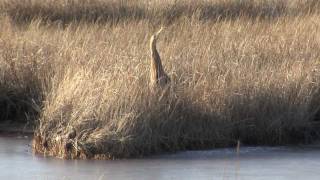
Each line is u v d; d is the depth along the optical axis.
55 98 35.50
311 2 59.69
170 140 33.75
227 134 34.88
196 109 34.72
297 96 36.44
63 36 46.59
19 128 38.53
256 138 35.41
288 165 31.55
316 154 33.59
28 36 46.62
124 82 34.53
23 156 33.16
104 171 30.67
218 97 35.31
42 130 34.09
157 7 57.78
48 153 33.62
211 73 37.81
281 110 35.94
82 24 52.97
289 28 49.19
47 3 58.09
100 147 32.88
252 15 56.66
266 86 36.44
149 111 33.62
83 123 33.38
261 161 32.22
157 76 35.75
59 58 41.53
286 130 35.75
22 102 39.81
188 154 33.47
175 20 54.22
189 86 35.81
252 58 40.75
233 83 36.38
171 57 40.75
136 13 57.12
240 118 35.41
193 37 46.59
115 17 55.84
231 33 47.97
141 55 41.06
